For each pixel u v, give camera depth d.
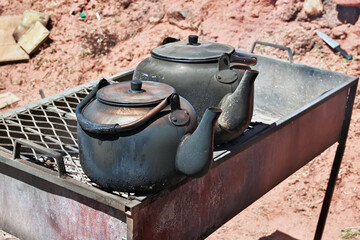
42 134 2.47
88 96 2.03
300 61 4.80
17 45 5.54
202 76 2.23
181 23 5.39
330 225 3.79
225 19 5.25
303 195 4.02
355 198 3.89
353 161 4.09
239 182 2.41
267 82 3.46
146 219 1.90
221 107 2.21
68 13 5.76
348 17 4.83
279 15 5.05
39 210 2.11
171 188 1.96
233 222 3.88
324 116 2.94
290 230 3.78
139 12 5.61
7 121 2.51
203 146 1.82
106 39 5.52
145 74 2.32
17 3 5.98
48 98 2.77
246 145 2.32
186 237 2.17
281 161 2.70
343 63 4.68
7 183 2.18
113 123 1.85
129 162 1.83
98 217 1.94
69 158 2.39
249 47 5.02
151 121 1.85
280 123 2.53
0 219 2.29
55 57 5.50
